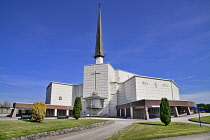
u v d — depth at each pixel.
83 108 63.56
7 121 21.19
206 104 60.44
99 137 16.61
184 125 23.05
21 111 53.84
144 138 14.78
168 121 23.05
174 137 15.23
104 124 27.73
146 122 28.64
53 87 66.06
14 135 14.08
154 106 38.56
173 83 63.47
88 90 64.94
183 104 44.59
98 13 82.94
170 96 59.66
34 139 15.30
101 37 77.94
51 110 54.72
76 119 30.14
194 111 53.44
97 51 74.94
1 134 13.87
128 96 59.84
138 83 54.91
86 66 67.81
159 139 14.48
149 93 55.81
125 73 78.31
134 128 20.98
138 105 40.81
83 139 15.75
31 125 19.25
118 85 65.75
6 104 90.06
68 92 69.00
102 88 63.72
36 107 22.83
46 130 17.28
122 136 15.83
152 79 58.00
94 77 65.69
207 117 32.25
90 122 26.14
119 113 58.62
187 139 14.26
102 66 66.00
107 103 61.59
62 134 18.52
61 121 24.95
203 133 16.98
